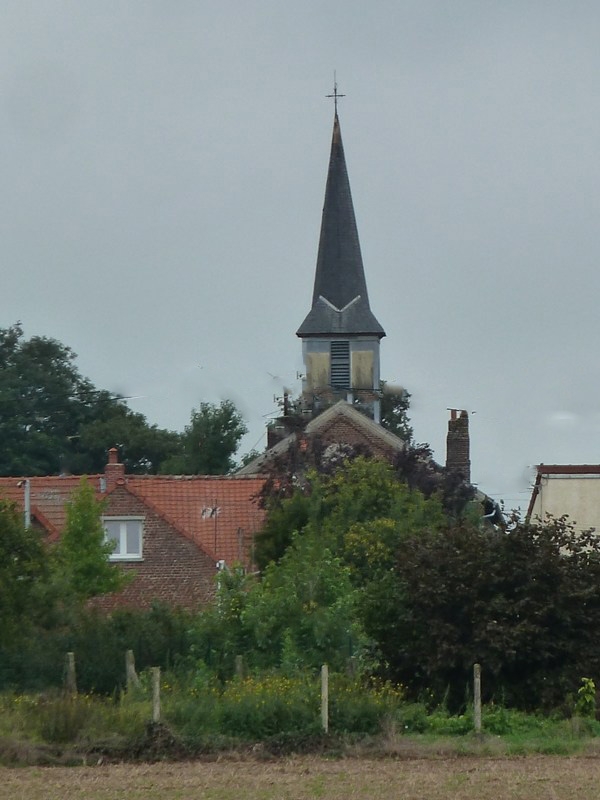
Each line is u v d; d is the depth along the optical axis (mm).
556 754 63250
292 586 84562
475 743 64750
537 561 75688
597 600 76375
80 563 101062
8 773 57500
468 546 77312
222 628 83500
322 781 54844
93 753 61688
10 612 75625
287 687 67812
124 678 80562
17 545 76188
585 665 74750
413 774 56750
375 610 78938
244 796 51281
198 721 64938
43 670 79312
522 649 74375
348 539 100812
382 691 70750
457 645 75250
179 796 51406
